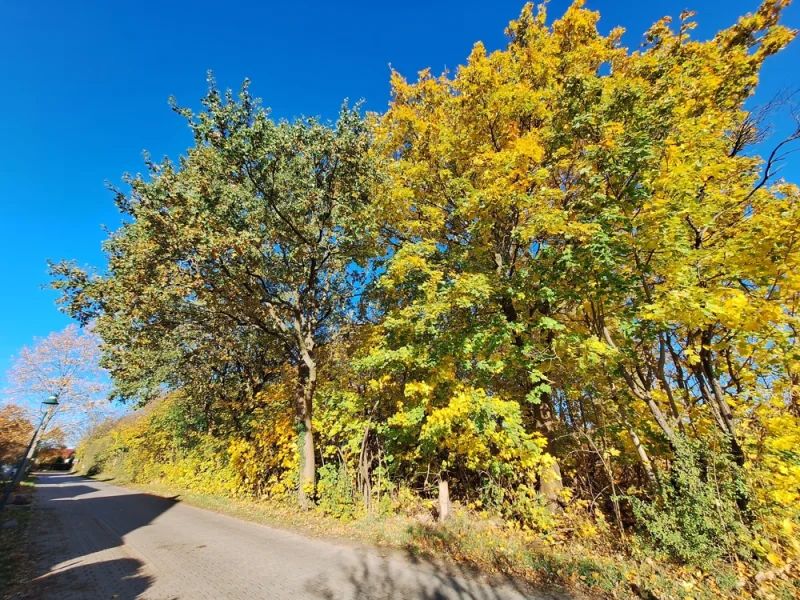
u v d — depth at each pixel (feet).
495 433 23.06
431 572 18.47
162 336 38.40
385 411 32.17
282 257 35.96
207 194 29.48
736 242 17.30
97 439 159.53
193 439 69.10
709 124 20.95
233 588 16.92
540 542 21.29
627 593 15.35
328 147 30.27
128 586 17.51
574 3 26.37
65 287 32.65
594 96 22.12
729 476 16.76
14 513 40.40
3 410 63.98
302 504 32.53
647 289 19.60
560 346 23.48
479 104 26.07
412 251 25.54
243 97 28.68
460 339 25.38
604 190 21.18
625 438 22.76
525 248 27.22
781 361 17.63
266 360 56.39
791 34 21.39
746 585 14.34
